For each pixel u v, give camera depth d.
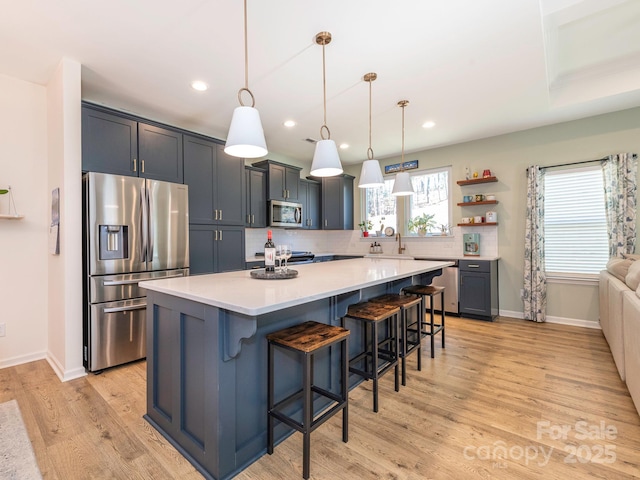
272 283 1.85
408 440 1.75
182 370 1.66
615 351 2.62
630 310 2.07
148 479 1.47
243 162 4.12
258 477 1.49
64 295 2.52
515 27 2.18
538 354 2.99
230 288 1.68
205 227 3.62
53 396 2.22
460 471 1.51
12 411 2.03
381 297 2.68
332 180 5.78
